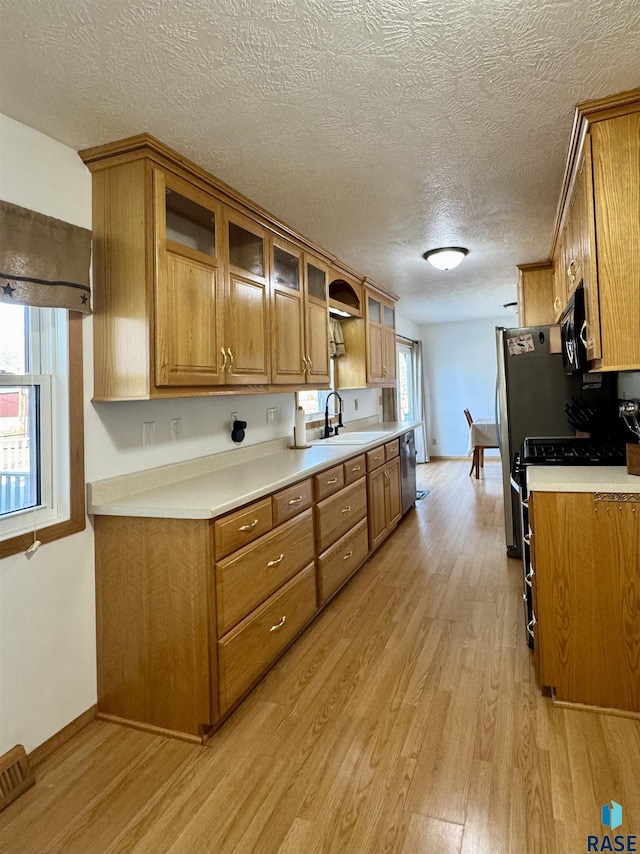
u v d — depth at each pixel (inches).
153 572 73.1
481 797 59.3
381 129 74.1
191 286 81.4
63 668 72.3
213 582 71.6
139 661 74.5
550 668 76.2
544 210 110.7
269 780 63.5
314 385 126.5
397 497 170.9
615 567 73.2
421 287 191.5
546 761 64.7
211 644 71.0
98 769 66.6
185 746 70.6
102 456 78.9
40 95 62.3
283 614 89.5
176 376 77.8
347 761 66.2
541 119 72.6
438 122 72.7
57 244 68.7
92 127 69.8
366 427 201.2
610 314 69.8
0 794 60.1
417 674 85.9
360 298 168.4
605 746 67.1
